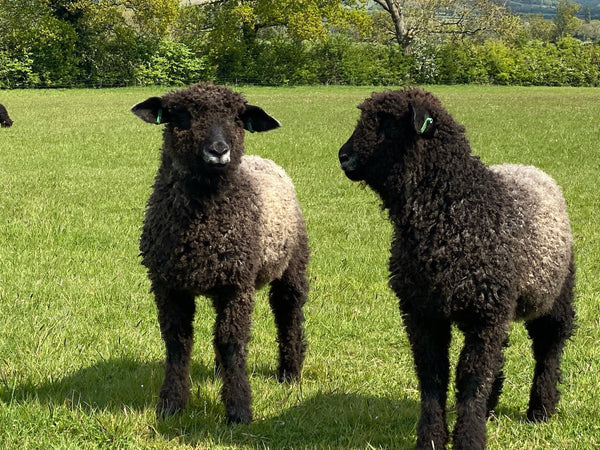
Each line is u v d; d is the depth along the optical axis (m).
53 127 10.91
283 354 3.12
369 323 3.56
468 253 2.53
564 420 2.80
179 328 2.78
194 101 2.73
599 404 2.89
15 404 2.73
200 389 2.90
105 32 22.47
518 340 3.43
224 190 2.74
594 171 7.29
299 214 3.14
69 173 6.91
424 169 2.57
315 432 2.73
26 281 3.78
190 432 2.69
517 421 2.83
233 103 2.78
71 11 21.83
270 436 2.71
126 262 4.14
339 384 3.04
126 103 15.78
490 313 2.54
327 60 23.59
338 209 5.61
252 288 2.80
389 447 2.67
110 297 3.67
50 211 5.17
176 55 22.97
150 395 2.87
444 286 2.54
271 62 23.27
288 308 3.12
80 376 2.97
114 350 3.19
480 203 2.58
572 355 3.25
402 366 3.21
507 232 2.59
